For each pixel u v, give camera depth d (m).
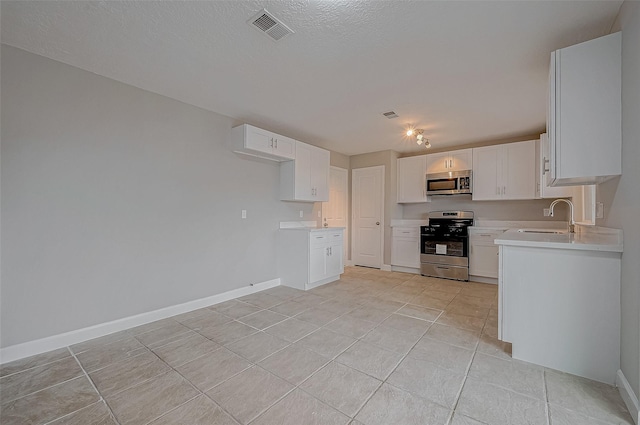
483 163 4.43
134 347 2.25
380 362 2.00
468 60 2.24
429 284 4.21
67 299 2.31
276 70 2.41
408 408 1.53
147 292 2.78
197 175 3.20
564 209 4.05
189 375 1.85
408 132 4.00
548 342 1.93
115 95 2.58
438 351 2.16
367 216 5.54
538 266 1.96
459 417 1.46
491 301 3.39
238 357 2.08
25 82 2.12
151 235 2.81
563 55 1.82
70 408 1.54
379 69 2.39
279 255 4.20
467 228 4.47
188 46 2.07
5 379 1.82
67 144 2.31
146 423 1.43
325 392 1.67
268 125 3.84
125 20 1.79
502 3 1.63
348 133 4.21
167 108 2.95
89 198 2.42
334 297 3.57
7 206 2.05
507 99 2.97
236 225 3.60
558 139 1.82
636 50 1.44
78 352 2.17
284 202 4.31
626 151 1.58
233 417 1.47
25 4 1.63
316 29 1.88
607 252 1.74
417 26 1.84
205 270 3.26
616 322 1.72
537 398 1.61
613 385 1.72
